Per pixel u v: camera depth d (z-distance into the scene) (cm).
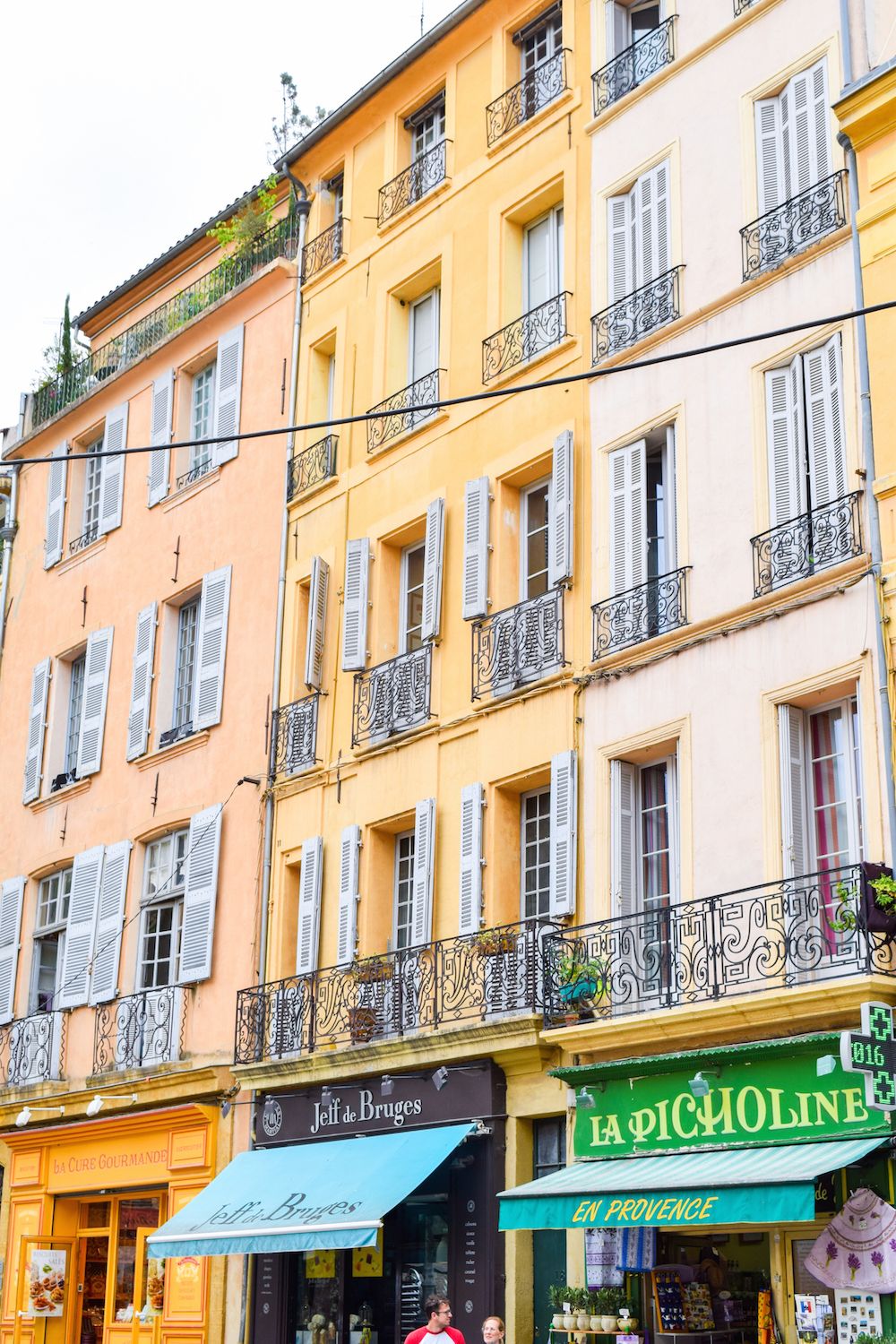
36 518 3058
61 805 2750
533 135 2125
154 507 2712
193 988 2320
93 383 3009
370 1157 1853
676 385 1802
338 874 2127
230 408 2584
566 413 1952
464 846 1923
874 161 1630
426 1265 1858
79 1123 2405
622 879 1742
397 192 2356
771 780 1581
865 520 1554
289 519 2402
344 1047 2011
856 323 1603
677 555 1753
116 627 2727
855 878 1438
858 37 1698
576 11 2111
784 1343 1453
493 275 2131
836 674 1538
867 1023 1327
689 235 1839
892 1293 1349
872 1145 1348
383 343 2305
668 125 1911
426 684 2055
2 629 3067
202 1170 2164
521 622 1927
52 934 2731
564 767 1809
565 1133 1722
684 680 1702
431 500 2134
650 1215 1420
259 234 2664
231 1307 2095
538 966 1747
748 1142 1491
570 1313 1581
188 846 2414
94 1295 2388
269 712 2336
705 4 1900
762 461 1680
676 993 1587
